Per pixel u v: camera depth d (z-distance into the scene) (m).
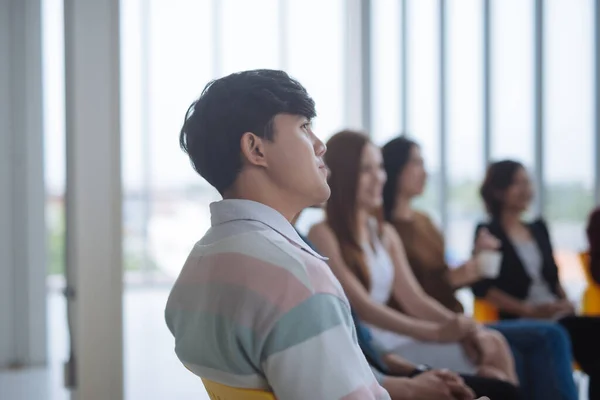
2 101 4.58
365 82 5.49
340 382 0.93
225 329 0.99
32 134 4.62
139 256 8.66
